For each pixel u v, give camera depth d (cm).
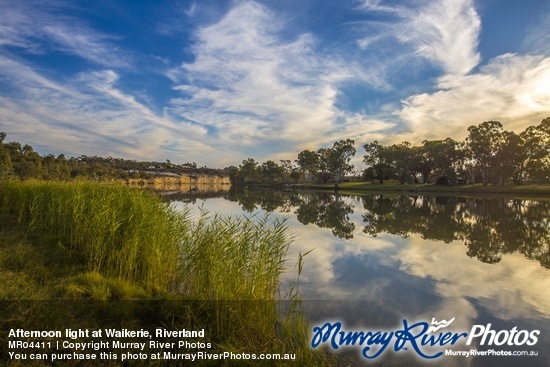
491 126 6369
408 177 8556
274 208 2809
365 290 759
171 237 765
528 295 745
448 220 2088
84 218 848
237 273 564
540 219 2122
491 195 5116
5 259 636
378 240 1405
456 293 752
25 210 1156
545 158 5781
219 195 4875
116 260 691
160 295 569
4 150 3747
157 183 10712
